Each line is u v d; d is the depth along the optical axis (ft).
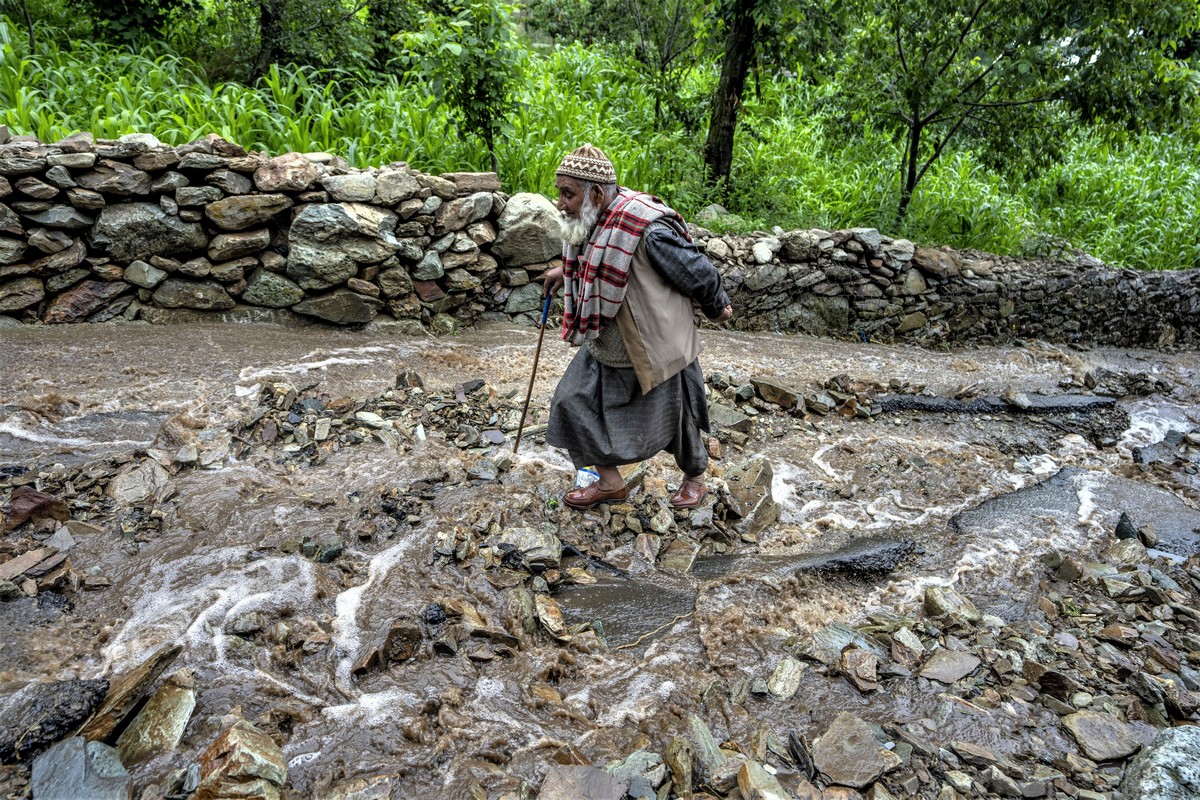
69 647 7.78
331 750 6.97
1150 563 11.93
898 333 24.22
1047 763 7.66
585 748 7.34
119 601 8.51
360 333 17.76
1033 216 30.58
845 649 9.04
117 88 19.77
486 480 11.76
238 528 9.98
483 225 18.94
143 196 15.69
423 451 12.53
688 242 9.05
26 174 14.69
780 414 16.19
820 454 14.67
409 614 8.79
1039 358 23.95
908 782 7.18
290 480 11.34
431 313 18.83
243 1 23.17
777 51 25.03
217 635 8.12
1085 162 35.86
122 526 9.74
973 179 31.96
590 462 10.09
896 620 9.91
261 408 13.06
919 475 14.28
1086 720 8.19
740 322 22.38
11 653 7.54
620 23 29.76
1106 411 18.98
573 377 9.86
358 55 24.59
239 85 21.71
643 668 8.52
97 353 14.48
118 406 12.73
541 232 19.51
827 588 10.54
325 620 8.63
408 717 7.42
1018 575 11.29
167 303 16.38
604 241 8.79
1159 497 14.33
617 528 11.10
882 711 8.21
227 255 16.51
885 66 25.79
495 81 20.36
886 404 17.56
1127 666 9.27
